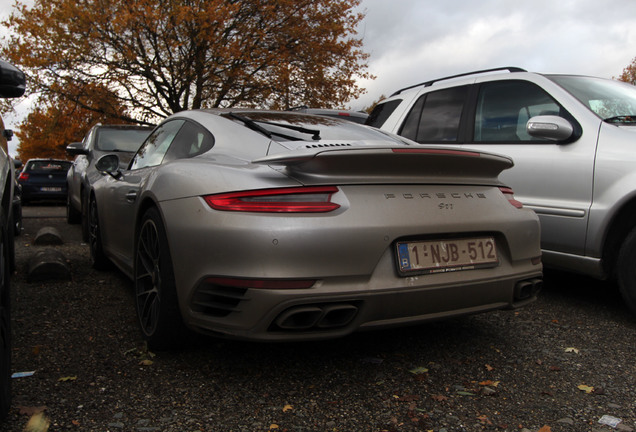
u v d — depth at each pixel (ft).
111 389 7.35
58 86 56.59
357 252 6.99
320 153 6.87
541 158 12.24
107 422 6.42
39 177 54.08
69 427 6.27
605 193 10.96
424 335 9.91
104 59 57.21
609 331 10.28
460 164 8.05
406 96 17.10
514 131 13.25
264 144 8.61
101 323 10.30
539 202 12.18
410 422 6.57
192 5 52.49
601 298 12.82
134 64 56.65
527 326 10.57
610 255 11.24
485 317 11.17
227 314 7.29
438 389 7.55
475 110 14.42
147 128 27.22
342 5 63.62
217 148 9.03
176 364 8.29
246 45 57.57
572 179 11.57
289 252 6.76
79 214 29.35
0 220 6.27
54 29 54.49
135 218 9.70
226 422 6.51
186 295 7.63
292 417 6.66
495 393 7.41
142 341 9.30
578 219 11.35
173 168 8.76
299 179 7.15
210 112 10.41
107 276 14.61
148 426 6.36
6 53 55.57
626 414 6.82
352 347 9.19
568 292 13.41
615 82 14.20
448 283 7.60
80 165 26.37
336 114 27.61
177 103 58.85
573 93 12.59
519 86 13.61
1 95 7.94
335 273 6.90
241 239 6.88
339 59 65.87
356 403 7.07
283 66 58.80
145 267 9.20
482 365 8.46
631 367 8.44
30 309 11.16
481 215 8.10
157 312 8.42
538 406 7.04
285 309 6.79
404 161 7.48
